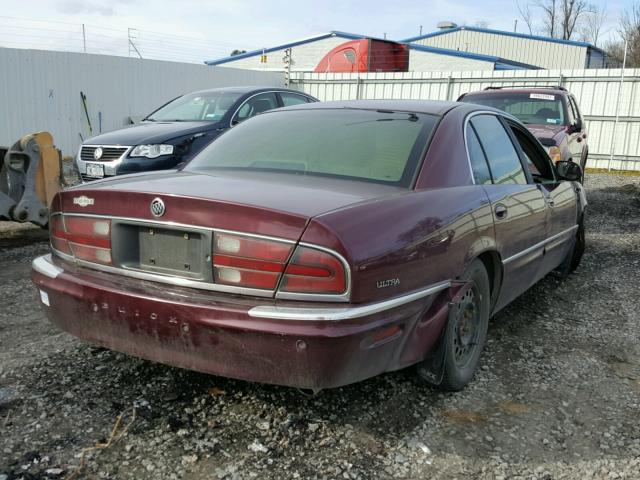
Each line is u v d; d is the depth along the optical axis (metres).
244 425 2.88
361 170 3.09
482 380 3.47
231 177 3.10
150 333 2.61
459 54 27.66
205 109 8.45
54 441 2.70
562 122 9.08
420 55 28.28
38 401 3.03
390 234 2.57
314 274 2.39
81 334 2.87
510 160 4.08
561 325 4.45
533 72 16.70
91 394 3.12
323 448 2.71
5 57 12.43
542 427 2.97
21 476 2.44
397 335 2.64
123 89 14.52
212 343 2.47
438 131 3.33
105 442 2.70
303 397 3.14
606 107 16.11
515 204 3.71
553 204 4.50
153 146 7.21
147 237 2.70
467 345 3.35
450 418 3.02
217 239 2.49
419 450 2.73
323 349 2.35
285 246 2.40
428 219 2.80
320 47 30.53
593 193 11.91
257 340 2.39
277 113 3.93
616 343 4.11
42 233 7.18
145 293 2.61
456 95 17.70
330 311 2.37
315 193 2.74
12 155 6.23
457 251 2.97
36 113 13.03
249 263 2.44
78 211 2.89
